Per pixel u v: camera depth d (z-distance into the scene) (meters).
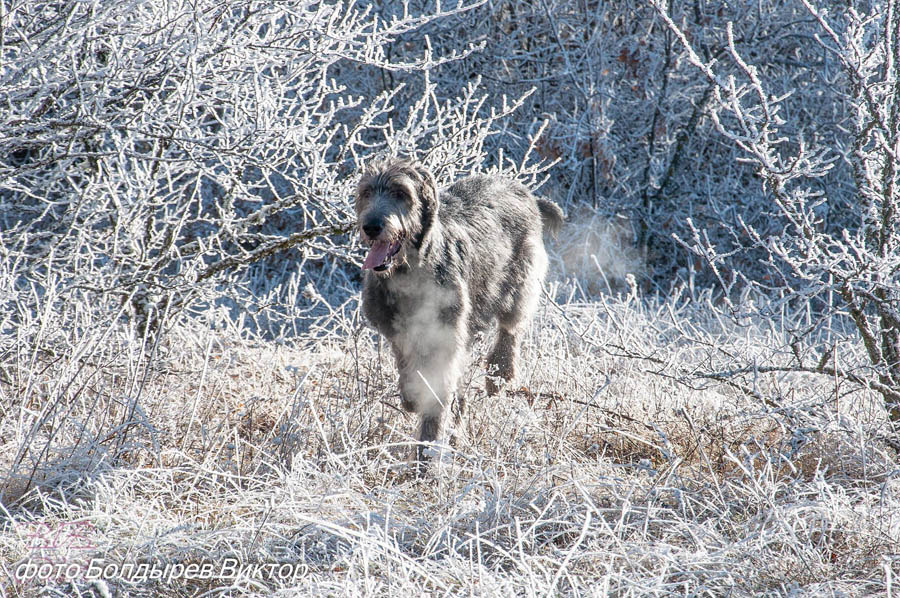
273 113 9.94
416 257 8.90
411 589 5.42
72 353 8.80
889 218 8.05
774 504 6.35
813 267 7.86
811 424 8.12
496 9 23.52
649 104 23.28
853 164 8.46
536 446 8.77
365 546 5.76
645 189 23.25
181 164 10.88
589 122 22.33
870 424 8.12
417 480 8.05
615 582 5.82
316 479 7.45
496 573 5.73
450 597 5.41
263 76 10.12
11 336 9.52
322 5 10.24
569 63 22.14
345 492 7.09
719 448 8.48
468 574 5.65
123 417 8.41
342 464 7.43
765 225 21.55
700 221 22.52
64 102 9.48
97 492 6.94
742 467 6.88
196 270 10.90
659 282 22.00
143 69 9.30
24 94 8.80
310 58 10.13
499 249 10.62
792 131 21.94
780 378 9.36
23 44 9.00
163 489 7.15
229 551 6.14
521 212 11.45
